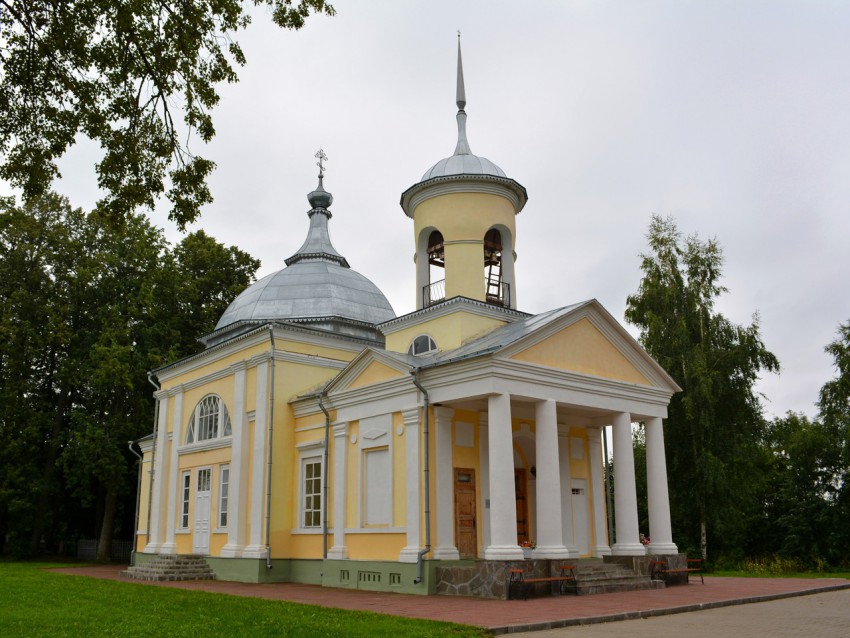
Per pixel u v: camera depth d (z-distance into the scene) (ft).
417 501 64.03
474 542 65.98
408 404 67.00
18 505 118.32
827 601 57.26
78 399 134.92
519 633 39.37
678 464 110.63
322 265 105.19
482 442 69.00
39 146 42.93
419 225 84.79
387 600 55.83
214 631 37.37
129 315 129.80
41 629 38.14
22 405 123.34
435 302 82.12
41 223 131.64
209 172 45.83
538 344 65.10
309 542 77.25
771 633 38.86
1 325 122.11
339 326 96.17
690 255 117.91
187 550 90.94
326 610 46.68
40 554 139.33
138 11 39.99
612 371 72.23
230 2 42.24
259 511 79.82
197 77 43.73
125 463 121.70
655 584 66.39
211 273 148.15
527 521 76.59
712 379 107.65
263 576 77.05
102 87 42.68
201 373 96.12
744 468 110.22
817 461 111.14
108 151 43.34
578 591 59.41
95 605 49.62
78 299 130.72
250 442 84.17
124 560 130.52
